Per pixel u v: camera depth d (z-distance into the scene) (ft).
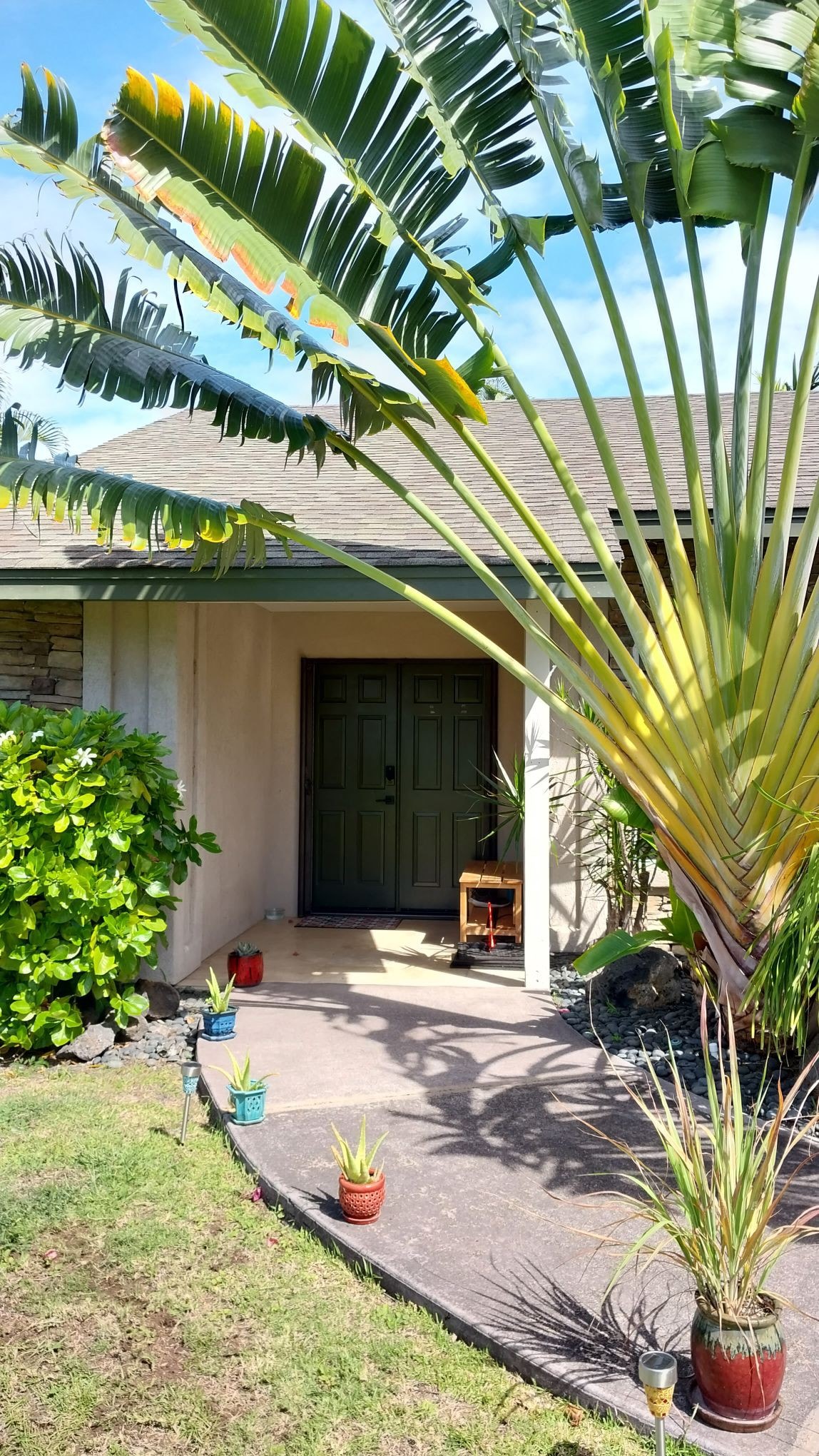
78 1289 10.89
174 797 20.62
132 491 16.85
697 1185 9.17
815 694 14.79
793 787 14.90
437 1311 10.34
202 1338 10.03
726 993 15.89
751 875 15.44
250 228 14.07
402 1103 15.72
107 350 16.87
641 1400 8.83
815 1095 15.06
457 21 15.55
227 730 26.99
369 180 15.14
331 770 32.07
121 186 15.43
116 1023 19.22
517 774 25.79
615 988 21.13
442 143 15.34
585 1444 8.54
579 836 26.20
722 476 16.06
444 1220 12.03
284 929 29.60
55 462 18.69
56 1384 9.41
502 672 31.04
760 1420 8.49
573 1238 11.62
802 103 13.71
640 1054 17.89
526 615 16.85
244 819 28.86
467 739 31.55
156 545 22.79
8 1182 13.32
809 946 13.24
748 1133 9.53
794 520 23.66
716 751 15.38
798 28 13.88
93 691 23.48
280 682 31.55
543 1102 15.74
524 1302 10.32
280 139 14.32
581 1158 13.75
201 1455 8.54
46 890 18.20
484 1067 17.28
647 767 15.75
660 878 26.00
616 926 24.09
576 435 31.71
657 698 15.70
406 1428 8.80
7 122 14.69
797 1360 9.47
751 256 15.80
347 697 31.96
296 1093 16.06
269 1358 9.78
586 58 15.30
